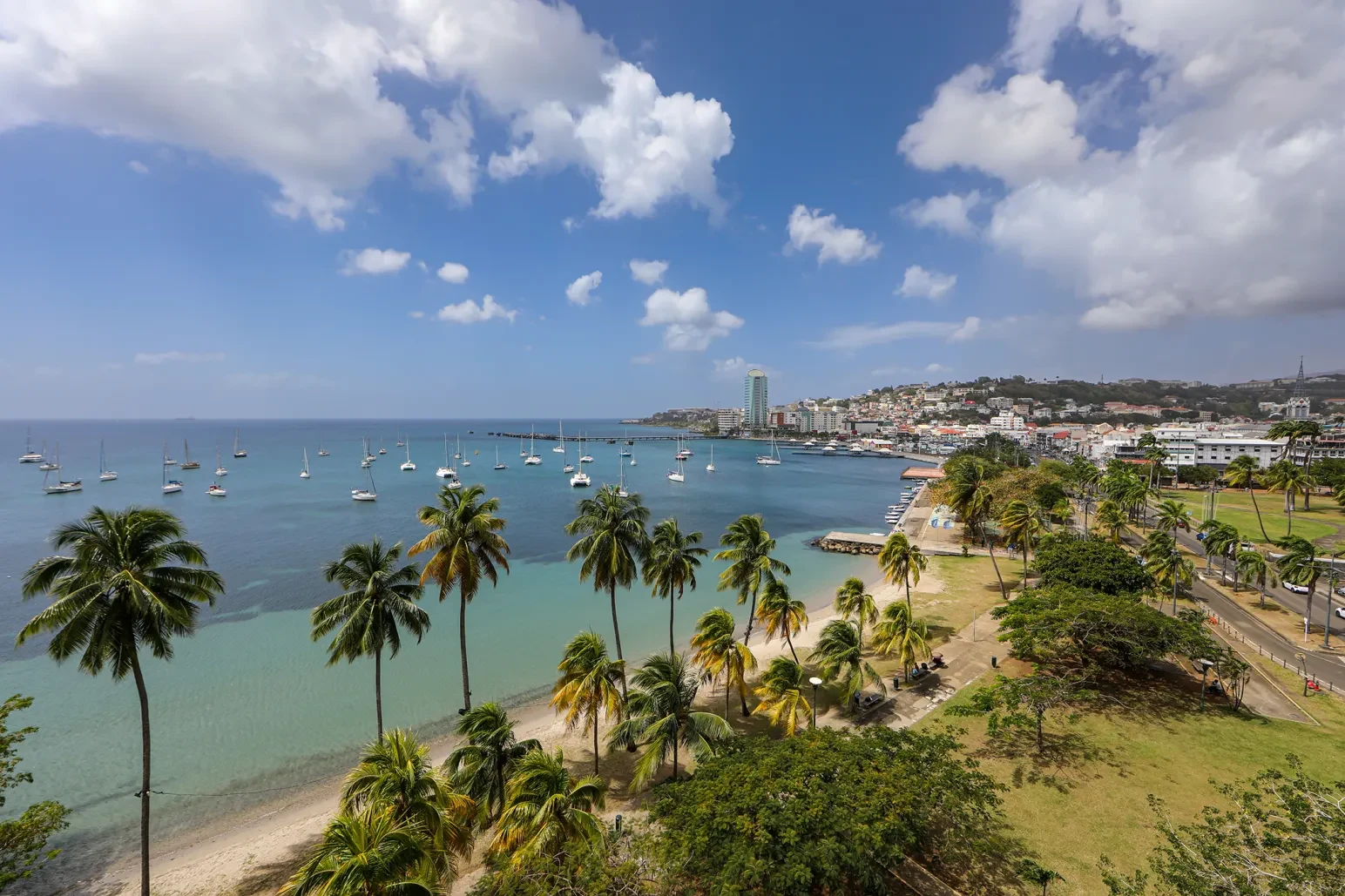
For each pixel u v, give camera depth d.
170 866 28.59
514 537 103.88
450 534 35.97
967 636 53.59
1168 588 61.56
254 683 47.69
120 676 23.25
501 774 26.48
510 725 27.28
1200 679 41.69
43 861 28.84
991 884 23.64
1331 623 54.44
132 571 23.11
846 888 21.59
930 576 77.31
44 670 49.41
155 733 40.41
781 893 18.78
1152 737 34.16
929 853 24.98
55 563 22.44
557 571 83.44
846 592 49.59
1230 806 27.50
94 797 33.97
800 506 151.50
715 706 42.31
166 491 154.12
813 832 20.59
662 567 42.00
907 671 43.50
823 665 39.56
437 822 21.61
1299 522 100.69
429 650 55.28
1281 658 45.91
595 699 29.03
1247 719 35.97
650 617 65.62
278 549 91.00
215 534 102.69
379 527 109.56
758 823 20.69
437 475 197.88
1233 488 143.50
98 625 22.61
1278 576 59.72
